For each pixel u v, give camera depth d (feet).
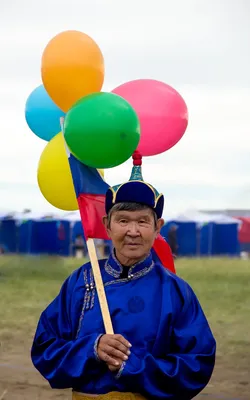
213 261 108.78
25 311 45.06
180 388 11.53
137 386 11.44
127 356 11.41
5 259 91.81
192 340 11.78
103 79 13.73
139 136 13.07
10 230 124.88
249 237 136.05
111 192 12.10
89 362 11.59
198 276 74.33
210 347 11.90
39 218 125.08
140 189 11.89
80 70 13.24
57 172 14.21
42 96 15.39
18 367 28.04
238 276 74.84
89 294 12.32
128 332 11.78
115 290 12.12
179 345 11.78
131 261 12.19
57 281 67.92
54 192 14.43
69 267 84.64
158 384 11.50
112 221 12.07
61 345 12.22
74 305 12.34
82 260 103.96
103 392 11.69
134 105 14.05
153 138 14.11
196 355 11.69
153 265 12.44
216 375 26.94
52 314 12.60
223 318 41.98
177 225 129.90
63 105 13.76
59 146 14.30
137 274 12.18
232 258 121.90
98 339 11.56
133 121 12.80
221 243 130.82
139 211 11.89
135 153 13.25
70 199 14.47
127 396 11.58
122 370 11.35
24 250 124.47
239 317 42.45
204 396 23.89
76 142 12.71
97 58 13.47
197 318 12.09
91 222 13.03
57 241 123.95
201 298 53.21
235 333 36.42
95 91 13.55
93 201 13.26
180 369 11.48
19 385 25.34
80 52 13.28
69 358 11.72
